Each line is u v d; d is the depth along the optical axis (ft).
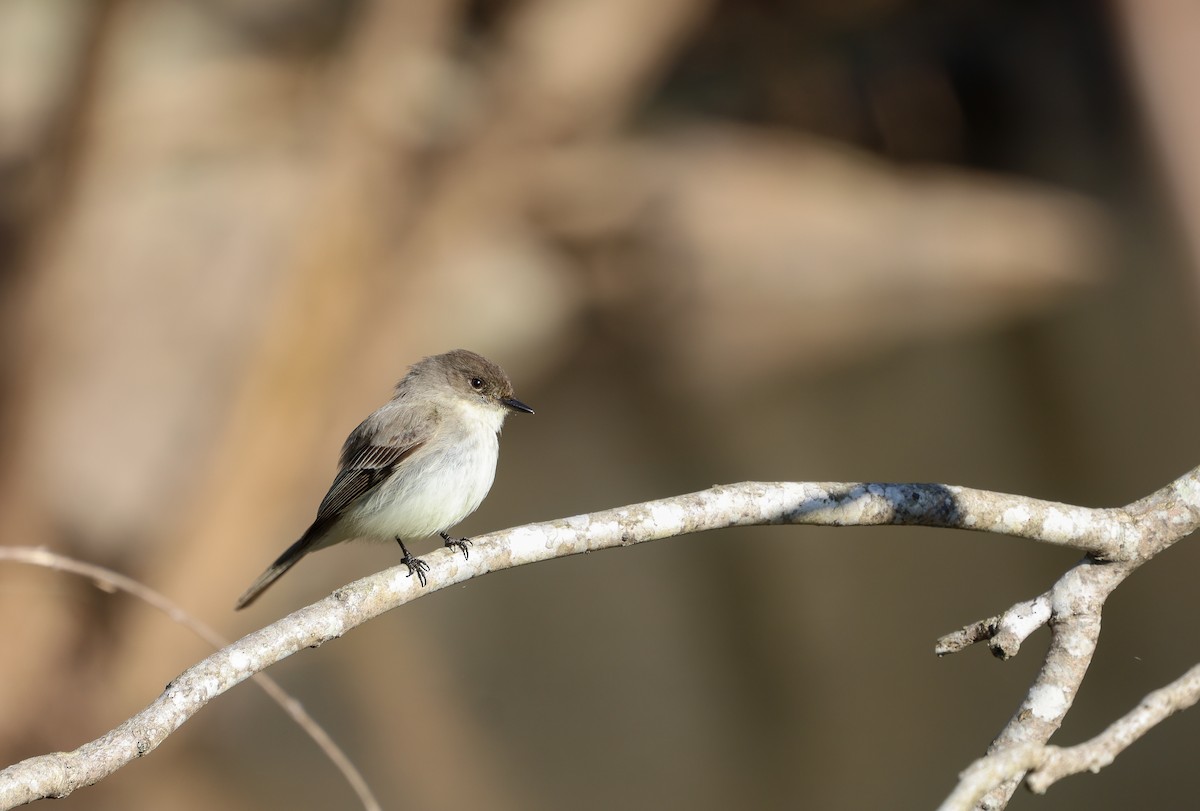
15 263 43.04
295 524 49.67
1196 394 66.33
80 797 40.68
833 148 82.28
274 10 57.67
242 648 15.01
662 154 71.26
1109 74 71.61
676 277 69.36
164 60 56.13
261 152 56.80
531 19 50.01
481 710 47.75
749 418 71.97
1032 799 42.19
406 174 48.52
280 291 47.47
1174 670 48.16
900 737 45.88
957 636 16.38
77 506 49.21
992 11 78.89
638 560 59.47
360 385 48.29
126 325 53.01
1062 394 69.87
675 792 43.14
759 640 51.80
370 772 43.50
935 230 74.59
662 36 51.70
